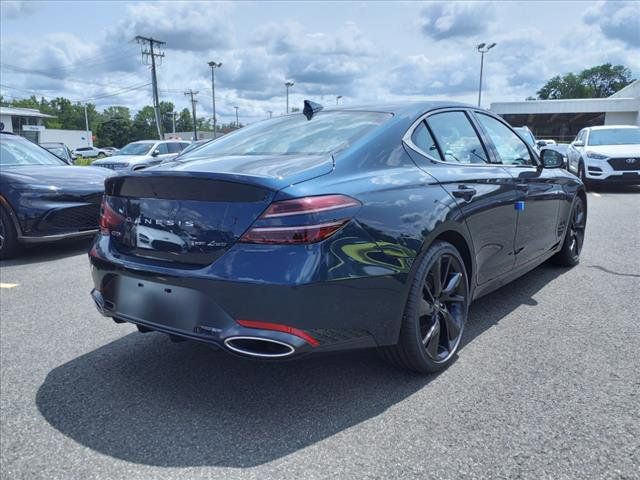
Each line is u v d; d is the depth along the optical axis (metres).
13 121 64.62
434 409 2.62
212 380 3.03
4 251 6.36
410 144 3.05
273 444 2.38
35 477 2.19
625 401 2.63
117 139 122.12
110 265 2.79
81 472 2.22
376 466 2.19
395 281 2.60
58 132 77.88
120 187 2.81
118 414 2.68
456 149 3.41
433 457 2.23
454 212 2.99
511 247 3.80
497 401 2.67
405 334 2.76
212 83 45.47
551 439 2.33
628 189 13.20
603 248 6.12
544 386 2.81
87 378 3.09
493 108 38.84
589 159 12.66
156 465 2.25
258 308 2.30
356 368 3.11
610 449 2.24
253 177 2.35
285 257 2.29
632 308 3.99
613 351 3.23
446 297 3.06
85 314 4.27
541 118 43.75
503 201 3.56
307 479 2.12
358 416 2.58
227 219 2.39
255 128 3.57
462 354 3.25
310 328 2.33
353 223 2.44
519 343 3.39
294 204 2.31
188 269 2.46
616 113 37.59
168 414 2.67
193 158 3.17
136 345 3.59
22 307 4.48
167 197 2.58
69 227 6.43
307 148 2.91
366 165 2.74
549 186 4.41
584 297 4.30
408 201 2.73
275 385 2.94
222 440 2.42
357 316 2.47
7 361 3.35
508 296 4.38
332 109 3.49
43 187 6.29
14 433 2.52
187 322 2.48
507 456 2.22
